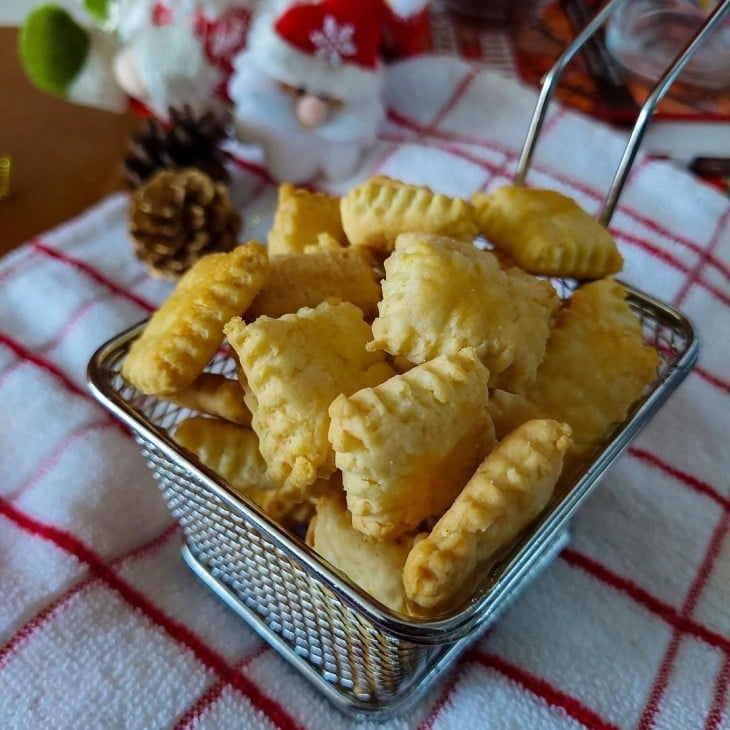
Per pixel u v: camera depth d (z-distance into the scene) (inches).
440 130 18.0
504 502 8.6
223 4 16.1
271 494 10.6
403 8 16.7
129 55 16.6
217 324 10.0
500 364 9.7
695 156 18.7
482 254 10.3
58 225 15.9
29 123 17.4
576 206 11.9
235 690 10.8
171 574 11.8
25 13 20.8
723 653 11.3
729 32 18.3
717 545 12.3
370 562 9.5
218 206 15.1
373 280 11.2
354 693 10.7
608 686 10.9
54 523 11.9
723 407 13.9
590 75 19.0
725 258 15.9
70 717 10.3
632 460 13.1
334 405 8.7
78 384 13.7
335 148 16.9
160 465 10.5
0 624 10.9
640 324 11.5
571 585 11.8
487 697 10.8
